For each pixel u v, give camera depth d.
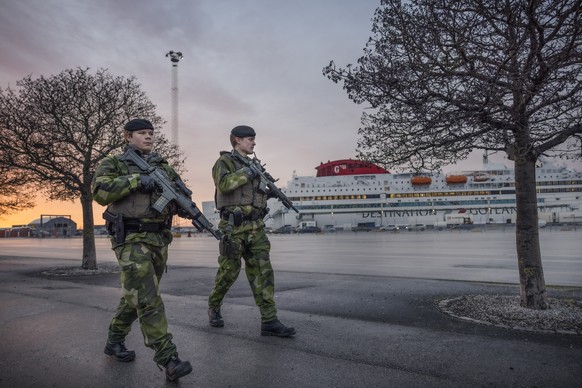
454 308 5.53
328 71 4.89
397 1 4.42
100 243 45.41
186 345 3.88
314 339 4.06
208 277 9.54
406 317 5.07
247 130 4.41
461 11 4.03
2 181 11.89
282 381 2.98
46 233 103.94
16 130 10.38
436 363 3.34
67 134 10.84
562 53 3.77
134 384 2.96
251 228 4.25
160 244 3.31
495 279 9.14
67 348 3.83
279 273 10.02
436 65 4.40
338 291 7.18
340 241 35.34
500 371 3.16
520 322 4.63
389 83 4.44
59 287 7.97
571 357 3.46
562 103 4.11
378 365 3.30
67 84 10.78
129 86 11.46
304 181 98.19
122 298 3.47
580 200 92.38
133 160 3.34
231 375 3.11
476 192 97.81
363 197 97.06
